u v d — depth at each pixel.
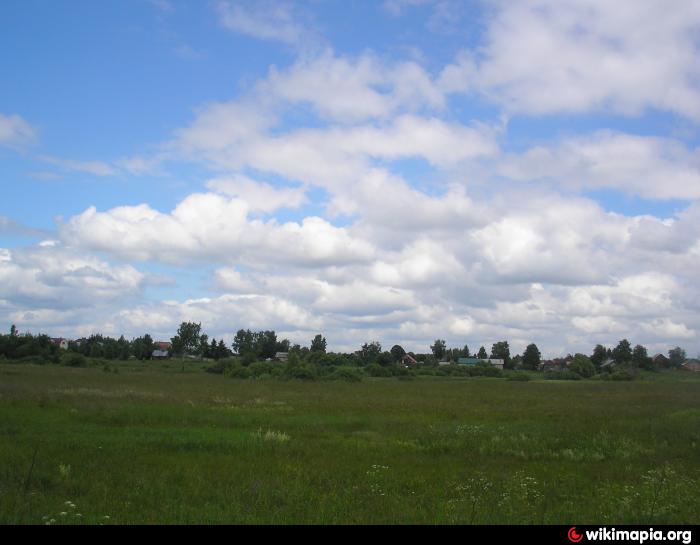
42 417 24.14
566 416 31.53
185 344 152.50
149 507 10.80
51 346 100.94
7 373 60.28
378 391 54.47
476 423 27.66
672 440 21.61
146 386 48.50
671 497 12.12
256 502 11.25
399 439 21.67
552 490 13.05
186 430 22.00
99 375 65.00
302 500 11.53
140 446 17.94
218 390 48.22
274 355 160.88
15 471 13.23
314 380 75.56
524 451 18.97
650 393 58.09
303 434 22.55
